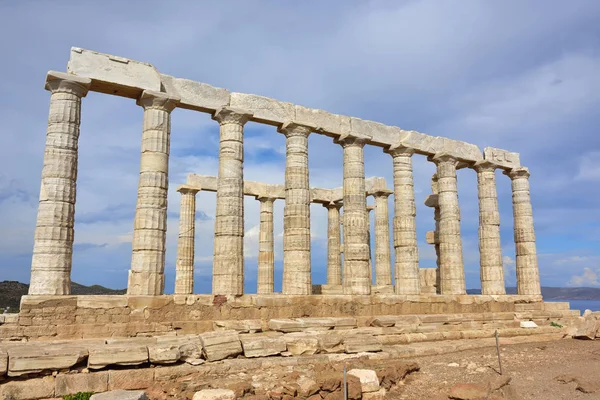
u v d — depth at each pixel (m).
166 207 18.83
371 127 25.11
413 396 12.24
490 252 28.33
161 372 12.09
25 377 10.88
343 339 15.88
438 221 34.75
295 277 21.78
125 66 18.41
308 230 22.38
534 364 16.23
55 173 16.64
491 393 12.02
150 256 17.91
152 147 18.62
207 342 13.54
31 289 15.92
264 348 14.30
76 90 17.42
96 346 12.27
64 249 16.52
